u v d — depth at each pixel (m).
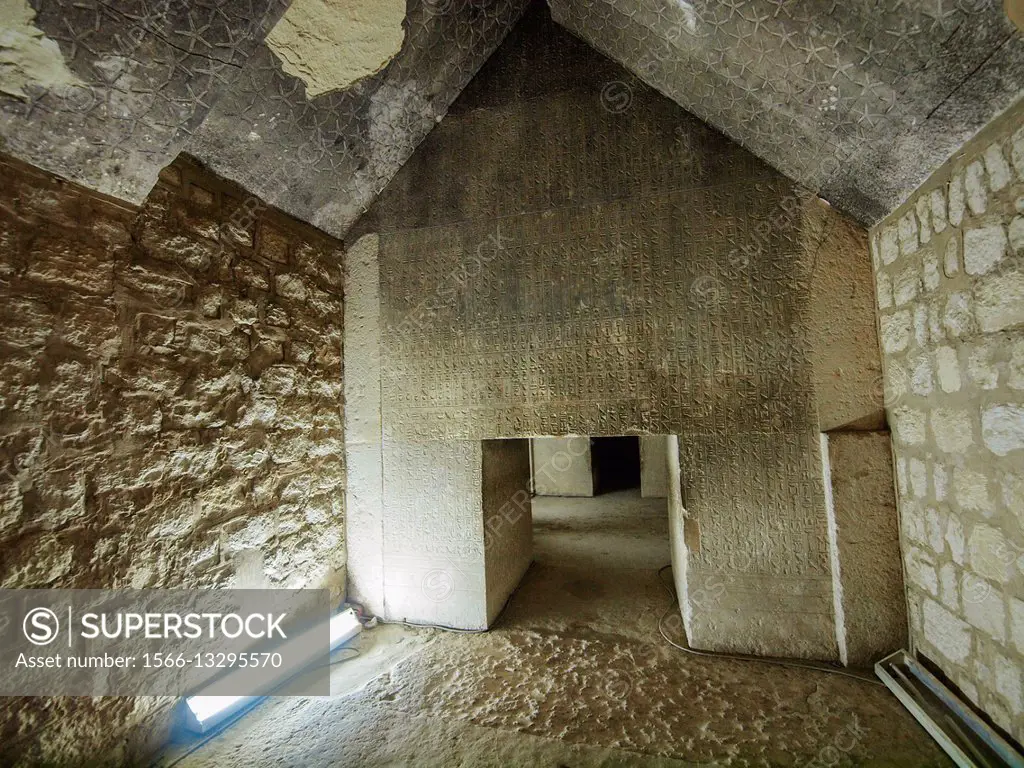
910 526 1.91
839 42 1.53
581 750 1.69
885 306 2.01
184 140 1.68
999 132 1.36
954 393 1.60
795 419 2.16
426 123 2.65
